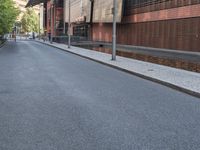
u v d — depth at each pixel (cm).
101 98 1131
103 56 3145
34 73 1833
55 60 2803
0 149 614
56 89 1302
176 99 1146
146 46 5203
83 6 9019
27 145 636
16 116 861
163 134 723
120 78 1708
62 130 738
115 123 805
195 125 801
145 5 5209
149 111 945
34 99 1091
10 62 2534
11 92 1221
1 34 7025
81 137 689
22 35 16438
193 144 657
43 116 863
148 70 1948
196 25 3731
